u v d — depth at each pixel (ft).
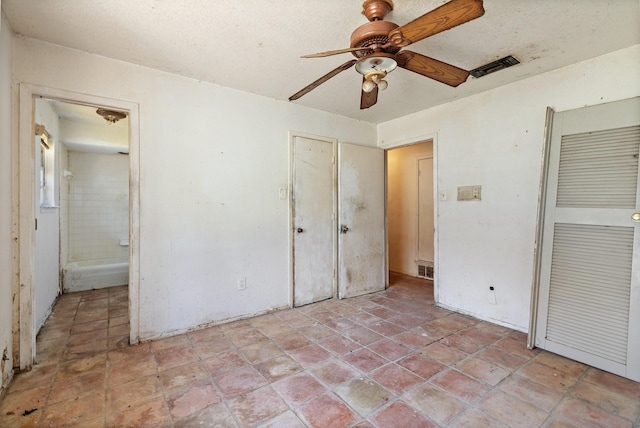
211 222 9.21
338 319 9.85
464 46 7.02
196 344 8.06
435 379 6.40
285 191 10.72
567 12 5.81
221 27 6.31
